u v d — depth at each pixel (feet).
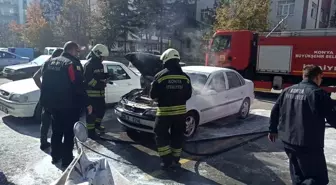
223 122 22.79
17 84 20.97
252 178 12.96
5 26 139.95
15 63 50.34
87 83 17.13
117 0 101.09
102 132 18.65
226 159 15.15
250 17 62.23
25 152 14.89
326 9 96.22
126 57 18.19
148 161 14.47
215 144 17.44
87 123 17.43
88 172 7.35
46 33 101.76
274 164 14.62
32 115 19.48
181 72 13.33
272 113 10.85
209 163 14.53
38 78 15.80
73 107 12.84
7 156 14.32
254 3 62.49
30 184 11.63
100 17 99.45
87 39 96.63
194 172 13.42
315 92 9.43
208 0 116.16
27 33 106.73
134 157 14.93
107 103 24.14
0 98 20.06
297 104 9.76
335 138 19.26
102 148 16.05
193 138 18.16
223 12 66.23
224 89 20.90
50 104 12.74
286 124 10.07
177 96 13.10
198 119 18.21
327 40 32.50
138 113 16.55
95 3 108.88
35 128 19.04
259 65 37.35
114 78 24.76
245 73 38.22
